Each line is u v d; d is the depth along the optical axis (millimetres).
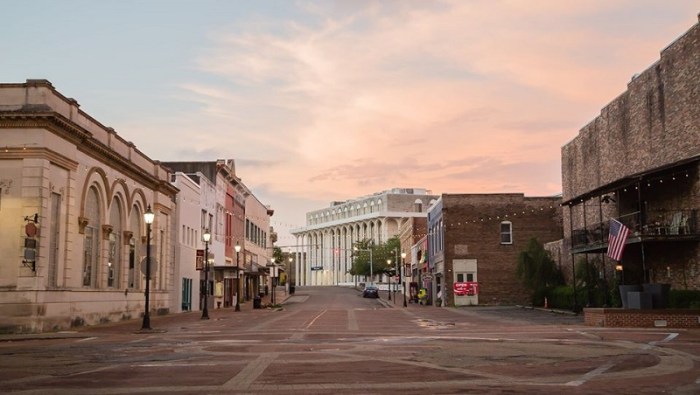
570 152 50906
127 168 39438
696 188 31000
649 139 36219
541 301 53344
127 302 39625
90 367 14961
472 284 62125
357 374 13344
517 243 62875
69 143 31125
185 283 53500
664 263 34719
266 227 107688
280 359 16188
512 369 14086
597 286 41750
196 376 13203
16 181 28438
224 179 69875
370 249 144250
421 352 17734
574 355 16859
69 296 31109
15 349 20188
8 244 28000
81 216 32719
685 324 27844
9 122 28469
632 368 14305
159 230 46438
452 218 63344
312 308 62125
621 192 39125
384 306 68750
